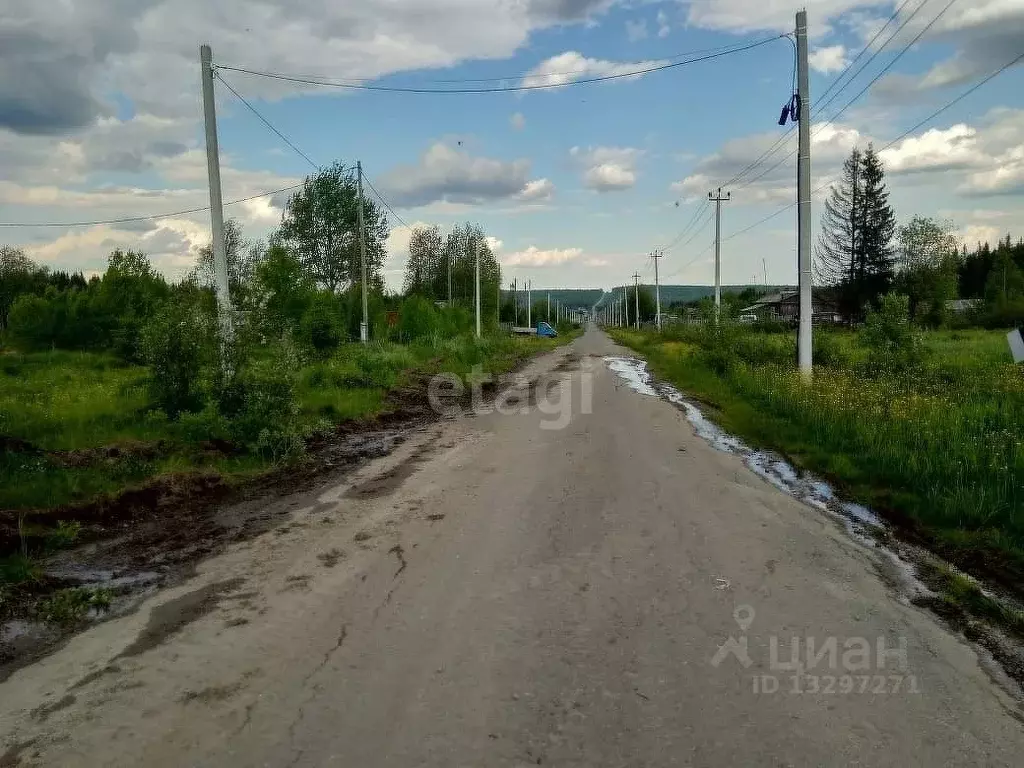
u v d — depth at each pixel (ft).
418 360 81.76
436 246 191.11
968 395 41.09
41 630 15.34
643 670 13.05
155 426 34.68
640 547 20.16
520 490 26.84
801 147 55.16
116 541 21.62
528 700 11.98
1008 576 18.08
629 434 39.55
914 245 156.56
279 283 72.54
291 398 35.32
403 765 10.17
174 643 14.43
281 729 11.17
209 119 39.52
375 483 28.58
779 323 145.48
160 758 10.46
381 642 14.26
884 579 18.06
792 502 25.61
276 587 17.42
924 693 12.37
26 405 39.70
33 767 10.32
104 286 88.63
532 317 337.93
